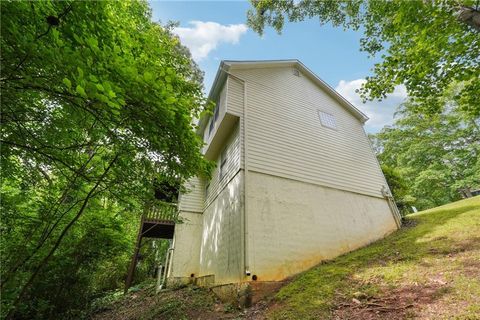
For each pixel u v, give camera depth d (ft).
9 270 13.30
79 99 7.89
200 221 34.45
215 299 19.42
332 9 28.43
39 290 15.55
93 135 12.25
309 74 31.30
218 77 26.30
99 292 27.48
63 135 12.17
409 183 58.34
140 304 23.11
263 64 27.30
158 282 29.63
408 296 10.52
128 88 8.29
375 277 13.56
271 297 15.16
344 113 32.09
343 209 23.93
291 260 18.60
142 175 15.21
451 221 21.08
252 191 19.77
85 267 18.49
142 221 32.09
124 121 10.25
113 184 15.23
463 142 52.49
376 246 21.25
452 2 13.53
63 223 16.90
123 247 22.06
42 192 15.81
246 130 22.53
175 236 32.63
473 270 11.10
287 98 27.40
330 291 13.24
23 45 6.79
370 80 19.56
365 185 27.40
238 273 17.16
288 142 24.31
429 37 14.85
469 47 14.51
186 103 10.80
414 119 56.49
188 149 12.52
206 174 14.89
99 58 7.45
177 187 17.48
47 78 7.77
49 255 13.67
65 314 16.51
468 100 17.13
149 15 23.98
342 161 27.12
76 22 8.37
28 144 11.69
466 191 54.70
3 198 14.55
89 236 18.62
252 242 17.69
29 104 10.04
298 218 20.71
